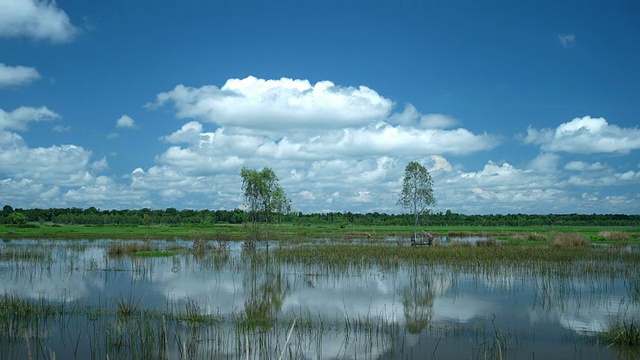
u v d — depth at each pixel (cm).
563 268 3170
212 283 2695
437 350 1438
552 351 1430
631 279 2764
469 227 13975
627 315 1884
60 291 2436
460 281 2747
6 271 3178
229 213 15475
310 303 2133
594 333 1630
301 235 7812
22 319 1795
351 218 17512
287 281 2758
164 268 3378
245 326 1702
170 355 1372
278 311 1966
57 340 1530
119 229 9481
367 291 2431
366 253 4097
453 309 2011
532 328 1697
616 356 1383
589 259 3694
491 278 2845
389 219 16738
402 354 1402
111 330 1645
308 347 1458
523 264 3369
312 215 18238
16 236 7081
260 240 5628
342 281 2762
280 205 5519
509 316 1880
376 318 1841
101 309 1983
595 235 7631
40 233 7769
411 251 4244
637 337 1502
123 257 4162
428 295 2320
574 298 2230
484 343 1480
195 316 1814
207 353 1388
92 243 5906
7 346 1462
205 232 8125
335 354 1396
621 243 5775
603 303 2116
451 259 3697
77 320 1789
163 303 2123
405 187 5912
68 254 4425
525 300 2189
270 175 5550
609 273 2986
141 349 1410
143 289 2497
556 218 18250
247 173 5453
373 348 1455
